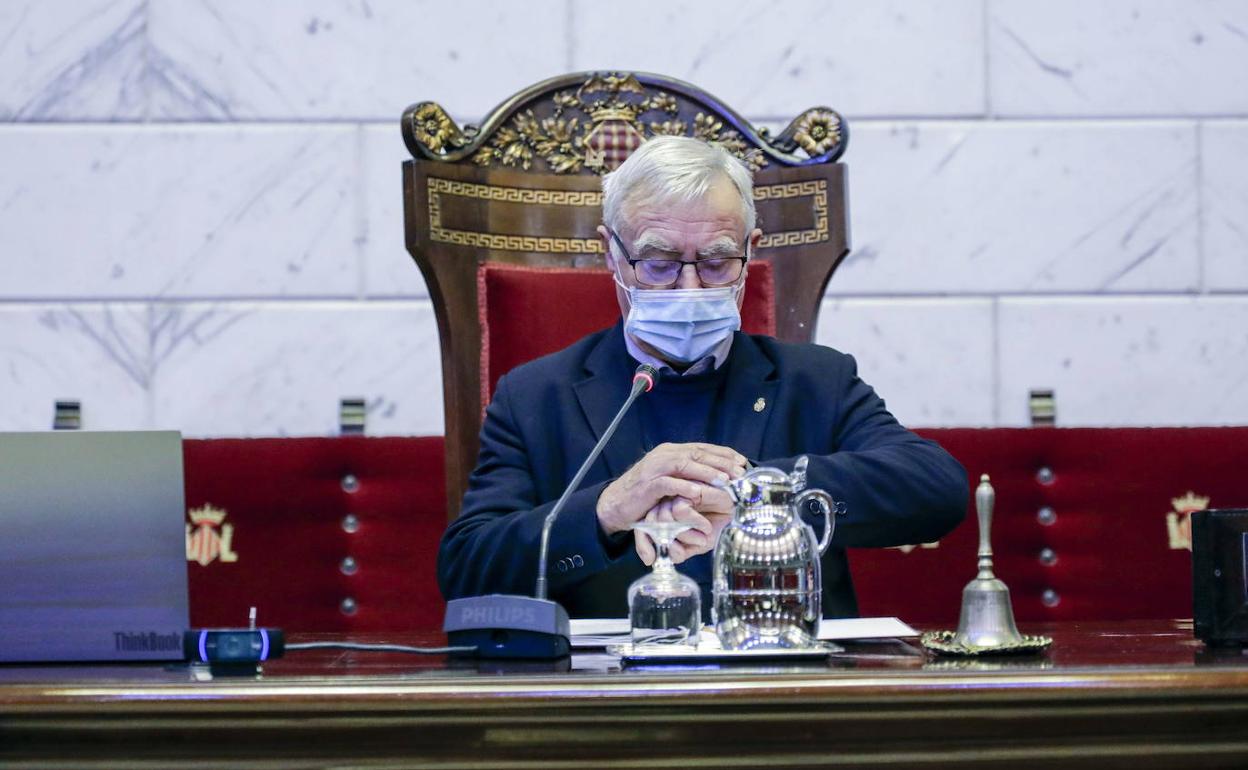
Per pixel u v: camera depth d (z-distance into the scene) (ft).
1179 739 17.30
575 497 25.86
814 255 34.78
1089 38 49.85
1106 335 49.52
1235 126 49.85
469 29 49.67
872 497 27.22
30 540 20.45
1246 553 21.08
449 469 33.40
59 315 48.98
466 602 21.27
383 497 39.32
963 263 49.67
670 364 30.12
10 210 49.01
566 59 49.73
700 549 23.82
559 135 35.32
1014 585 39.19
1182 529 39.29
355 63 49.57
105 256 49.16
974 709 17.06
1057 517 39.50
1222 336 49.52
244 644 19.39
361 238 49.49
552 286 34.27
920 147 49.78
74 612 20.39
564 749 17.13
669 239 28.30
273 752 17.19
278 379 49.16
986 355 49.52
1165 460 39.40
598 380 30.63
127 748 17.26
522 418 30.40
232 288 49.26
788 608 20.43
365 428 48.32
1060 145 49.80
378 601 39.09
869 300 49.73
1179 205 49.73
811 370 31.12
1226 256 49.73
